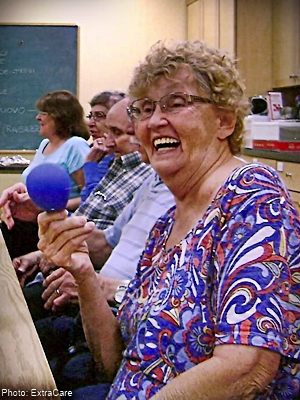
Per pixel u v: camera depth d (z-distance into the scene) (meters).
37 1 5.14
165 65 1.01
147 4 5.33
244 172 0.88
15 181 4.12
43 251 1.06
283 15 4.60
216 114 1.00
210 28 4.99
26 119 5.19
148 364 0.90
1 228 2.13
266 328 0.73
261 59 4.72
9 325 1.08
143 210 1.60
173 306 0.89
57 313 1.58
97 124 2.62
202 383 0.75
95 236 1.87
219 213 0.87
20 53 5.15
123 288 1.42
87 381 1.23
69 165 2.55
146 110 1.04
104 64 5.30
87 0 5.21
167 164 1.01
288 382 0.84
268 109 4.13
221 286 0.80
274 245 0.78
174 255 0.95
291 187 3.58
